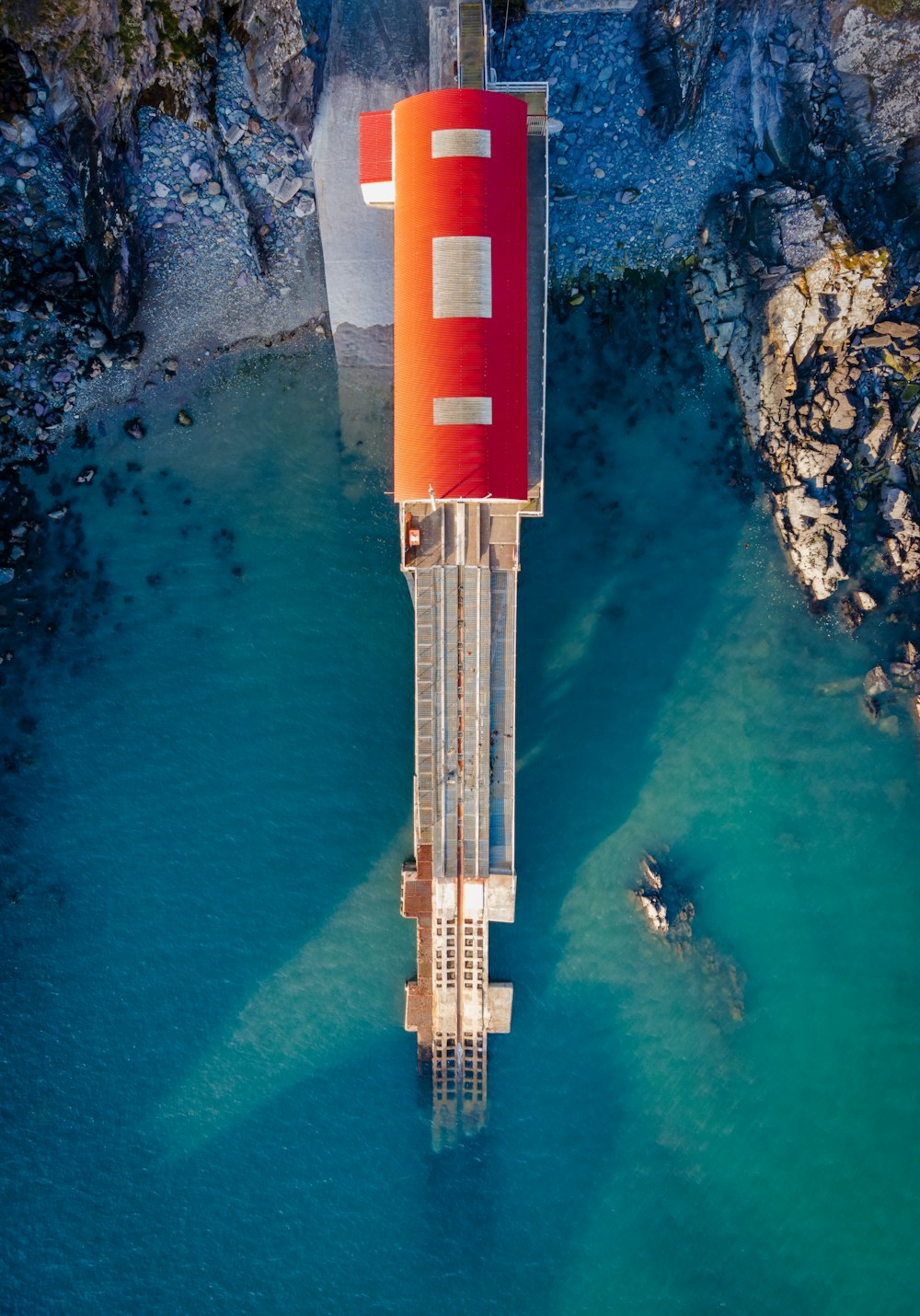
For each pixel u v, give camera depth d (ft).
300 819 123.54
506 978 122.42
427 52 119.85
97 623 123.85
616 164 122.62
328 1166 121.29
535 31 120.06
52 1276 119.44
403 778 123.44
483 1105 120.37
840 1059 122.42
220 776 123.54
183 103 116.67
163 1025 122.21
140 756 123.54
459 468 100.53
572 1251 120.57
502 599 110.11
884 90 120.67
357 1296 119.96
